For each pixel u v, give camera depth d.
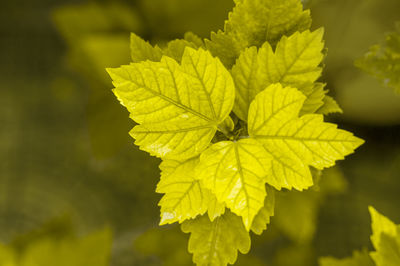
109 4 1.12
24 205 2.25
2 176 2.28
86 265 1.16
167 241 1.27
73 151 2.31
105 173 2.20
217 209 0.74
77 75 2.37
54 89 2.37
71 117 2.36
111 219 2.15
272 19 0.74
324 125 0.72
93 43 1.02
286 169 0.73
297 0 0.74
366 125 1.42
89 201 2.20
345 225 1.92
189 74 0.72
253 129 0.74
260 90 0.74
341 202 1.95
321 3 0.88
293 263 1.59
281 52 0.73
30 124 2.35
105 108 1.16
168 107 0.73
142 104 0.73
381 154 1.76
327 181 1.29
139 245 1.27
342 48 0.91
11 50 2.37
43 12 2.25
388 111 1.24
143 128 0.73
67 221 1.25
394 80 0.80
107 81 1.11
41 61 2.42
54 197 2.26
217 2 0.99
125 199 2.17
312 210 1.23
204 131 0.74
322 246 1.90
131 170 2.16
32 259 1.16
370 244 1.90
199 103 0.73
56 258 1.16
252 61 0.74
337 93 1.05
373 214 0.80
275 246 1.80
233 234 0.74
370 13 0.88
